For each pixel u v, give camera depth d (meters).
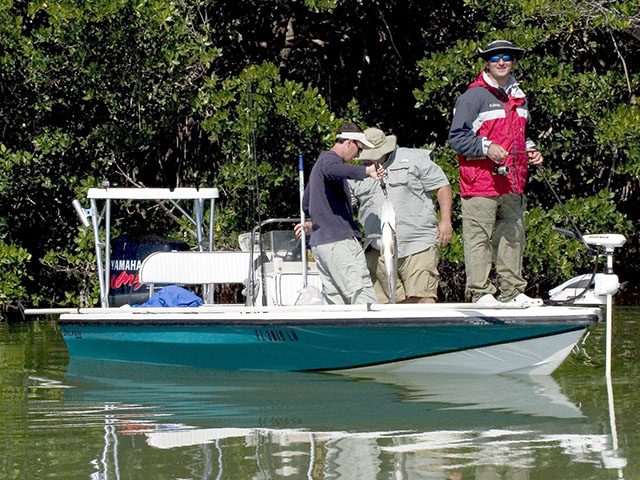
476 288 24.91
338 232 24.94
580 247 42.28
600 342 31.62
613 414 19.86
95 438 18.58
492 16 43.81
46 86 44.47
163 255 29.73
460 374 25.22
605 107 44.34
